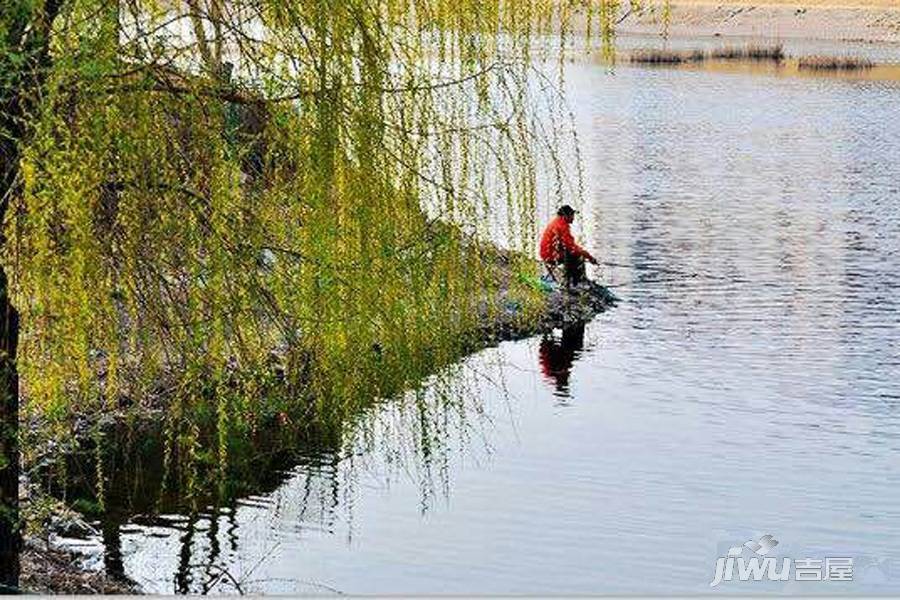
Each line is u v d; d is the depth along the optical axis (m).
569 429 25.55
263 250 12.20
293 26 11.95
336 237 12.30
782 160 73.00
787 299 39.44
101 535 18.45
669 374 30.38
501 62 13.23
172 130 11.59
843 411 27.58
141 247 11.66
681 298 39.16
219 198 11.54
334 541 19.09
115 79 11.12
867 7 195.12
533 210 13.51
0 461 11.78
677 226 52.03
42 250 10.62
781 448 24.86
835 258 46.22
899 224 53.84
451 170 12.94
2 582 12.86
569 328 34.66
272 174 12.12
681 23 196.62
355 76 12.20
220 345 11.86
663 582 18.42
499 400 27.53
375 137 12.24
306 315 12.30
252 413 13.42
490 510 20.66
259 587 17.52
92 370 12.10
